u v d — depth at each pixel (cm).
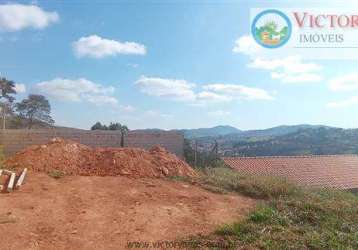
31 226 610
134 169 1016
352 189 2030
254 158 2172
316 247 595
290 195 905
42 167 979
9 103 3100
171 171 1041
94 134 1483
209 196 857
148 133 1532
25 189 802
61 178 920
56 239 571
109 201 764
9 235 568
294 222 719
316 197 905
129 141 1516
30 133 1403
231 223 671
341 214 787
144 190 861
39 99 3353
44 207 700
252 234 625
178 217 695
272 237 615
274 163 2155
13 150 1379
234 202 823
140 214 697
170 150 1547
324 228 693
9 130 1379
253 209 770
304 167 2189
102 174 986
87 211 696
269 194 895
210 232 628
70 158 1043
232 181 994
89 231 608
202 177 1028
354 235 663
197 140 1678
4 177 866
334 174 2186
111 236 593
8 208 679
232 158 2105
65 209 700
